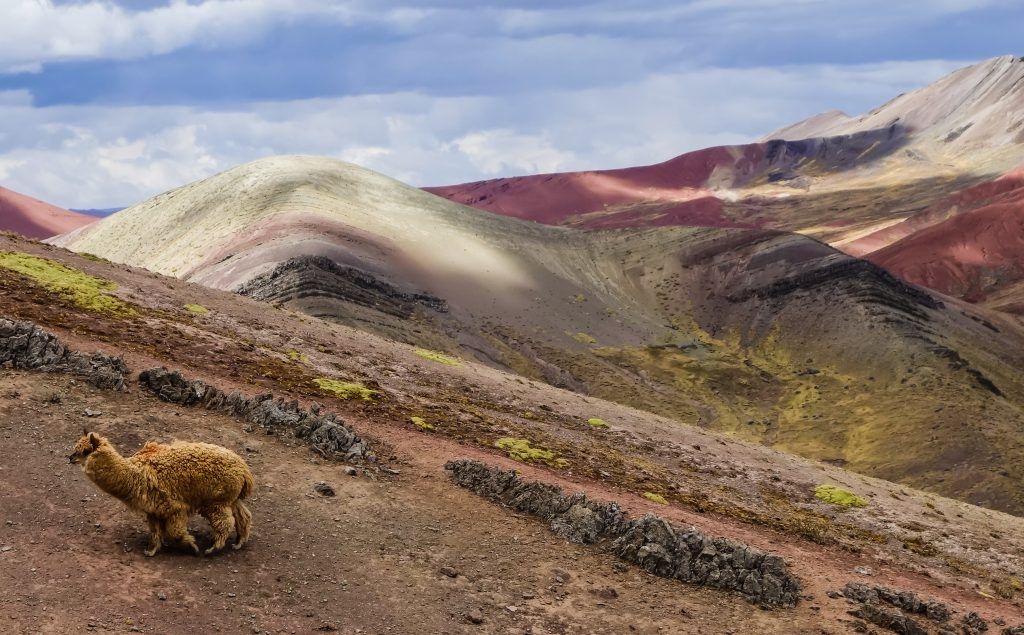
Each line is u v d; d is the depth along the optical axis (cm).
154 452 1573
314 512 1992
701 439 4938
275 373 3222
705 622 1909
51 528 1596
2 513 1605
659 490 3253
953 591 2870
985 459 13088
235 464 1650
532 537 2219
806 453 14188
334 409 2970
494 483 2500
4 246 3853
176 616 1414
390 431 2897
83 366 2405
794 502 3997
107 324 3134
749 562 2236
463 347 15050
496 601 1794
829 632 1981
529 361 16088
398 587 1742
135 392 2400
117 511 1728
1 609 1298
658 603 1967
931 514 4338
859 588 2298
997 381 17175
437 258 19938
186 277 16512
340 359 4038
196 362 3027
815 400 16350
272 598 1560
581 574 2047
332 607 1591
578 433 4134
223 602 1496
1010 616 2619
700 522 2819
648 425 4919
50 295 3278
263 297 13812
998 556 3675
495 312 17912
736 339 19838
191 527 1734
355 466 2380
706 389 16738
